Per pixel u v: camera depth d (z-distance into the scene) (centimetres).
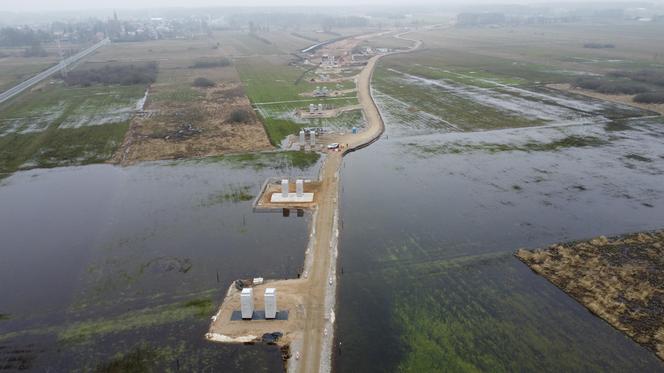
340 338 3522
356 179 6462
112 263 4506
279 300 3875
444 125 8919
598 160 7006
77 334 3584
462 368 3238
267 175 6538
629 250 4588
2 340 3544
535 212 5431
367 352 3394
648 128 8550
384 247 4738
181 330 3594
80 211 5600
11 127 8975
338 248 4712
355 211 5512
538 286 4075
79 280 4262
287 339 3462
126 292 4069
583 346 3388
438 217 5334
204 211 5519
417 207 5591
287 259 4525
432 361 3303
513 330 3566
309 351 3359
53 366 3297
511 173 6569
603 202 5666
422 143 7919
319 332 3538
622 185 6131
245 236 4953
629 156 7156
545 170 6650
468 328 3603
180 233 5031
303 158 7162
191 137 8250
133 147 7762
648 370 3161
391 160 7169
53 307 3906
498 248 4691
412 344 3459
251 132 8500
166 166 6950
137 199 5875
